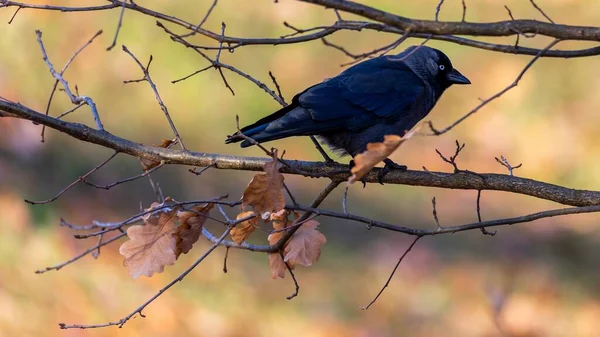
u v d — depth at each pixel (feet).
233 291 40.19
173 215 19.36
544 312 40.27
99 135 20.61
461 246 46.11
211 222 45.83
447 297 41.52
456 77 28.27
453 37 17.67
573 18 65.10
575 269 43.78
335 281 42.37
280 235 21.17
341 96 25.44
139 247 19.11
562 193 20.58
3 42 56.03
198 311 38.27
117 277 38.83
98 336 35.40
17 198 42.45
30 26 57.41
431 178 21.98
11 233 40.01
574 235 46.80
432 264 44.14
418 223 47.93
